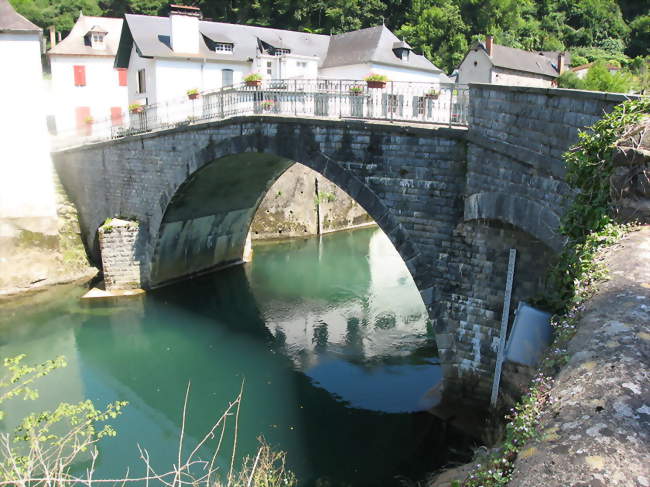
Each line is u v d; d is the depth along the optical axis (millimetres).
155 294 19141
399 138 10539
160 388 13039
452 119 10344
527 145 8148
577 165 6086
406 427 10742
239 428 11148
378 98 11414
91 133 22438
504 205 8844
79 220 21594
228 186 18969
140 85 28672
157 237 18594
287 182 27656
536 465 2492
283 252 25375
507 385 9109
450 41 51156
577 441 2520
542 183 7977
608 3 62344
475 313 9953
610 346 3260
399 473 9430
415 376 13180
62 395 12758
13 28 19594
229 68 29141
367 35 32969
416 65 33500
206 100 16469
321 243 27312
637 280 4102
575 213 6039
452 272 10133
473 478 3322
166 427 11344
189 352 14992
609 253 4840
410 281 21406
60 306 18078
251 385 13078
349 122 11242
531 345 6820
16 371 6668
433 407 10898
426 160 10203
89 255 21422
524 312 6988
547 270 8633
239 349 15164
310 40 34000
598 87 36844
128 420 11641
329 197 29359
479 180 9344
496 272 9609
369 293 19844
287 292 19906
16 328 16422
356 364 14031
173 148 16797
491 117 8906
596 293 4168
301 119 12258
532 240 9125
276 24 49375
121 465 10023
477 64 42625
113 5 52156
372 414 11477
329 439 10617
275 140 13281
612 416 2617
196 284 20406
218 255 22141
